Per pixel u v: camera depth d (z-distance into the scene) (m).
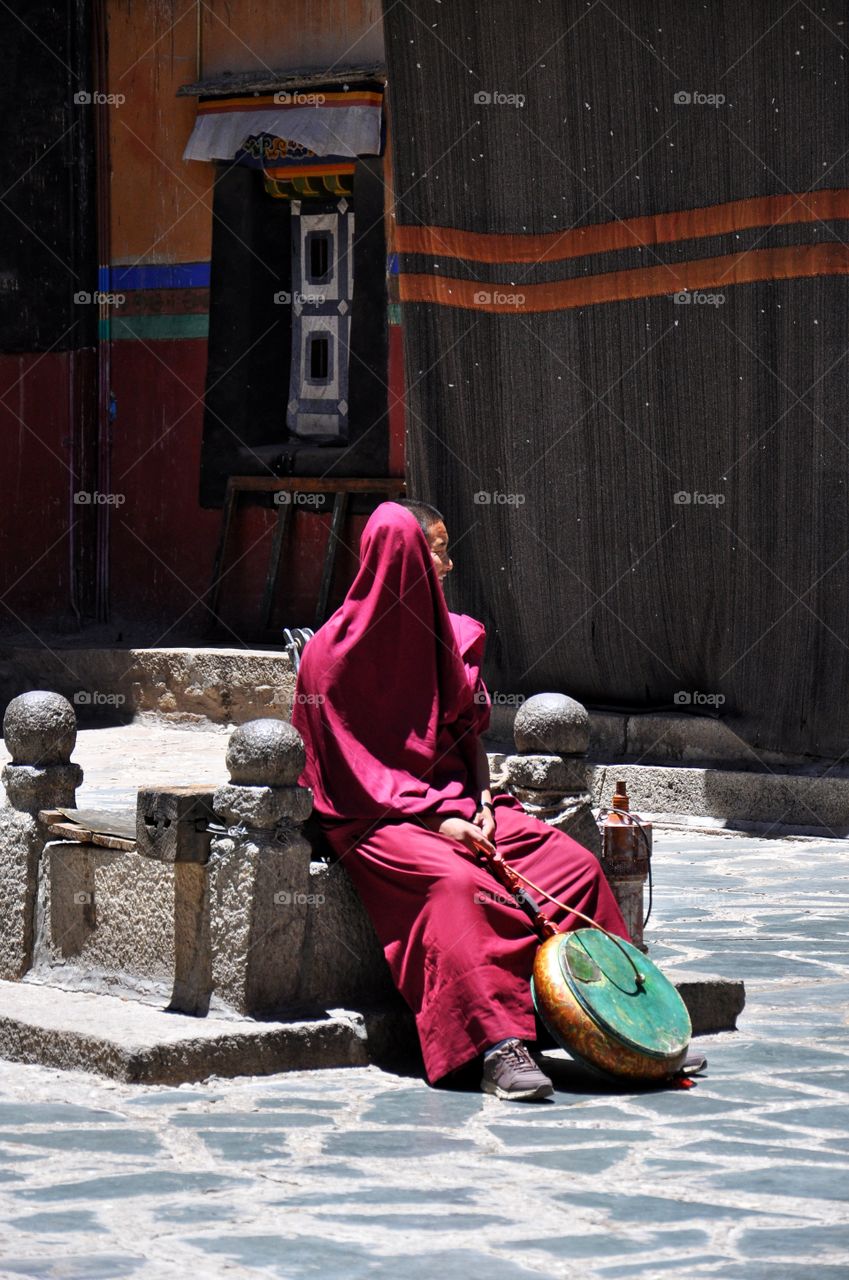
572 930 15.98
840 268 29.78
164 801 15.96
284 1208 11.91
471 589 36.00
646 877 17.72
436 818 16.20
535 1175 12.70
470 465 35.62
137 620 48.75
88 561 49.47
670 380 32.44
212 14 46.62
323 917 16.12
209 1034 15.17
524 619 35.38
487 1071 15.02
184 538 47.88
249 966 15.70
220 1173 12.67
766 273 30.72
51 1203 11.97
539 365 34.38
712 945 21.77
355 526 44.72
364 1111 14.40
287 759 15.72
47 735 17.75
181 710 44.50
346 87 44.00
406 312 35.84
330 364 46.12
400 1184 12.46
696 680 33.44
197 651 44.25
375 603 16.45
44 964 17.47
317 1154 13.16
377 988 16.52
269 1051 15.40
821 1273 10.78
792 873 27.36
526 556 35.06
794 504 30.66
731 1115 14.39
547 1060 16.19
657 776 32.72
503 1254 11.05
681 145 31.80
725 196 31.27
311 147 44.19
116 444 49.00
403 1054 16.19
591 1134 13.81
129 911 16.67
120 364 48.84
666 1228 11.58
